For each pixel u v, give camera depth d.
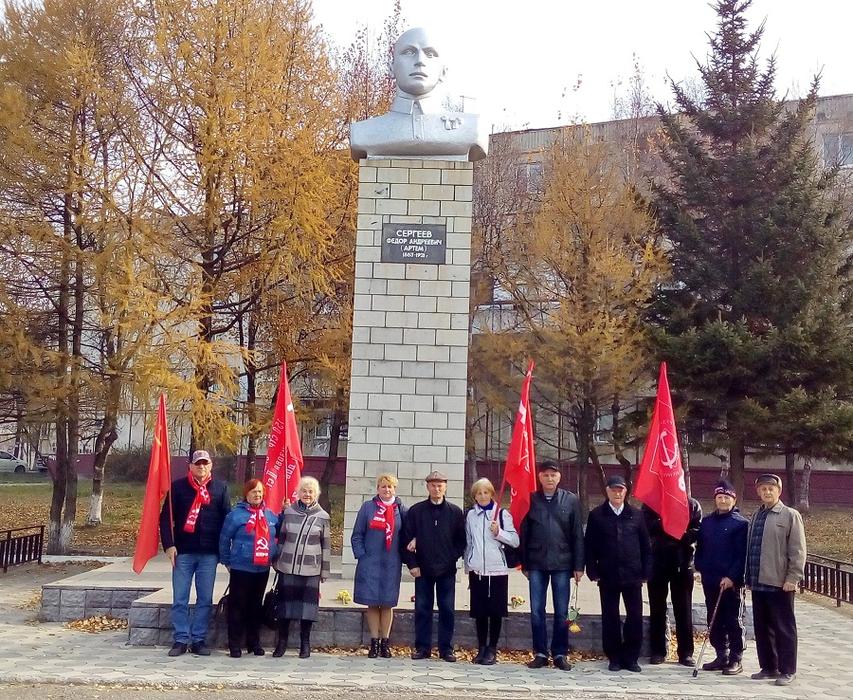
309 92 15.55
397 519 7.82
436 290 10.71
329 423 21.08
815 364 17.77
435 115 10.95
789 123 20.08
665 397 8.23
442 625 7.73
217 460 27.02
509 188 26.72
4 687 6.48
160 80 14.97
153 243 14.42
